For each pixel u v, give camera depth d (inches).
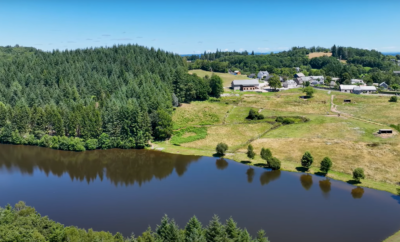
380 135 4148.6
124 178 3506.4
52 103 5428.2
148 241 1790.1
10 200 2979.8
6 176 3614.7
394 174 3169.3
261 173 3521.2
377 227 2369.6
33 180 3489.2
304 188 3097.9
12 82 6555.1
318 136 4338.1
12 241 1692.9
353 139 4109.3
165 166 3850.9
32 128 4877.0
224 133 4869.6
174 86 6653.5
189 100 6697.8
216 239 1793.8
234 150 4259.4
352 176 3270.2
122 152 4439.0
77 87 6619.1
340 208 2677.2
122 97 5856.3
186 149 4436.5
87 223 2519.7
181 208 2746.1
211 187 3186.5
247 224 2448.3
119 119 4697.3
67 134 4894.2
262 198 2906.0
